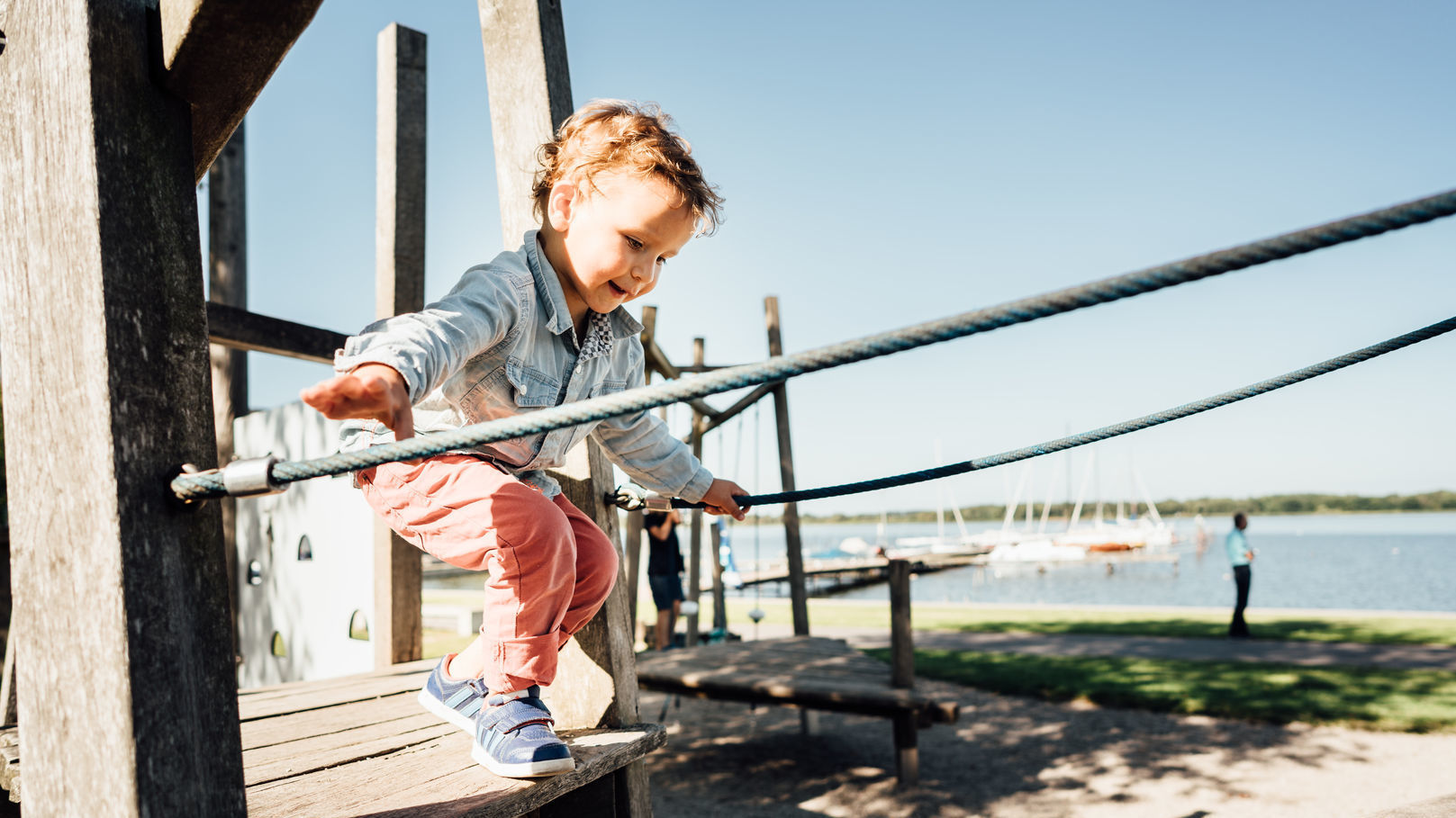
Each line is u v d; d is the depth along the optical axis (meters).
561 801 1.74
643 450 1.88
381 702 2.37
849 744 6.27
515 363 1.49
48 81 0.98
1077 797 4.83
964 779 5.25
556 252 1.59
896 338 0.66
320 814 1.30
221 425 6.34
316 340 4.87
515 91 2.16
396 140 4.30
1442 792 4.66
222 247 7.00
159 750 0.90
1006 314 0.62
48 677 0.94
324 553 5.12
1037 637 11.27
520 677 1.49
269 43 0.98
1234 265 0.56
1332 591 28.44
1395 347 1.23
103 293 0.92
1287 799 4.65
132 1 1.00
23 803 0.95
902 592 5.44
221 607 1.00
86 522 0.92
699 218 1.58
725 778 5.51
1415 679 7.50
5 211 1.00
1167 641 10.59
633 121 1.56
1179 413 1.34
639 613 14.26
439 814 1.29
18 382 0.99
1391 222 0.52
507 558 1.44
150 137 1.00
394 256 4.24
